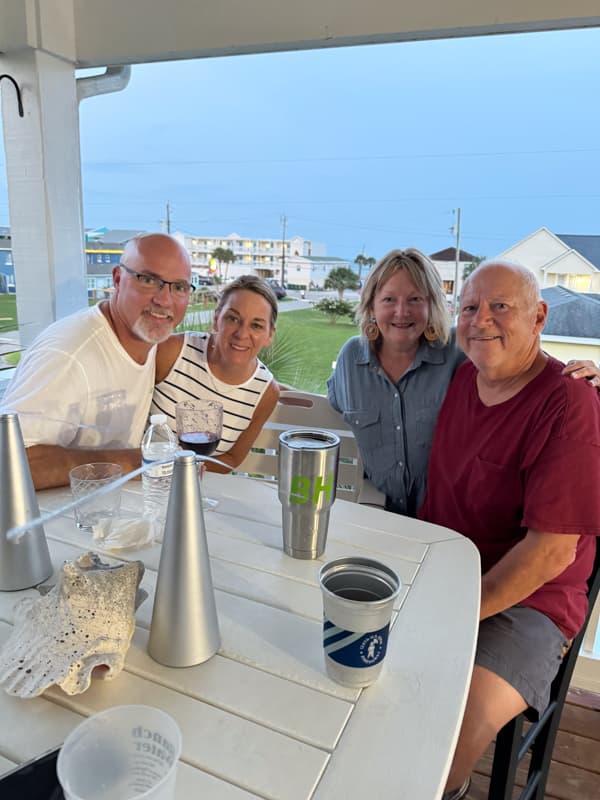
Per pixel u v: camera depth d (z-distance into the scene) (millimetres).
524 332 1232
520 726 1046
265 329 1536
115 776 494
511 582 1098
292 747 568
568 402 1160
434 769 547
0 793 492
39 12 1809
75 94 2021
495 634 1112
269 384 1642
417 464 1583
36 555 826
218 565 918
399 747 572
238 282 1539
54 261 2018
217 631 703
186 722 595
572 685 1696
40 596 762
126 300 1413
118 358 1441
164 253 1396
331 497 925
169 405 1605
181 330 1825
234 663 689
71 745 482
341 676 649
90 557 749
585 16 1423
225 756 555
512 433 1225
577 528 1087
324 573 683
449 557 979
